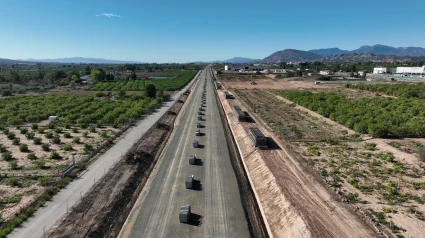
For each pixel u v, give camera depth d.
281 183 39.16
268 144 56.72
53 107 95.75
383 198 37.28
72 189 38.09
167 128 73.31
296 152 54.38
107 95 126.69
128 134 65.75
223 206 36.41
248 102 114.56
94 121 79.25
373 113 82.12
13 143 57.97
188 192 39.72
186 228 31.55
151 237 29.91
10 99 111.88
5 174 42.56
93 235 29.14
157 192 39.56
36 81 199.12
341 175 44.12
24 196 36.34
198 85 181.00
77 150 54.47
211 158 52.94
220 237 30.28
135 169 45.25
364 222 30.73
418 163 48.12
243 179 45.00
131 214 34.19
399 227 30.92
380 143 59.06
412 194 38.16
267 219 33.59
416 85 135.88
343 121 76.06
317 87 163.88
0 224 30.09
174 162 50.59
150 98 119.69
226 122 82.88
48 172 43.84
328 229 29.02
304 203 34.00
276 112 95.69
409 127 65.69
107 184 39.19
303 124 78.38
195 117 87.38
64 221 30.53
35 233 28.61
